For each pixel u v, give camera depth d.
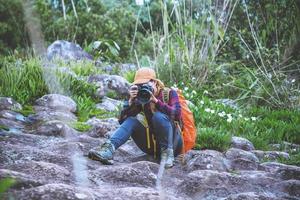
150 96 4.16
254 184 3.74
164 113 4.23
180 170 4.18
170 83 7.92
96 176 3.52
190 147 4.40
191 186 3.56
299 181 3.79
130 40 13.07
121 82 7.38
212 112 6.34
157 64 8.24
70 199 2.73
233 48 9.95
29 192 2.72
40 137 4.66
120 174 3.57
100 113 6.25
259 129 6.31
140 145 4.38
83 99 6.50
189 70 8.16
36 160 3.71
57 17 11.72
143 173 3.64
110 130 5.18
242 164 4.46
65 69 6.94
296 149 5.61
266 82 8.03
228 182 3.72
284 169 4.16
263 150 5.55
